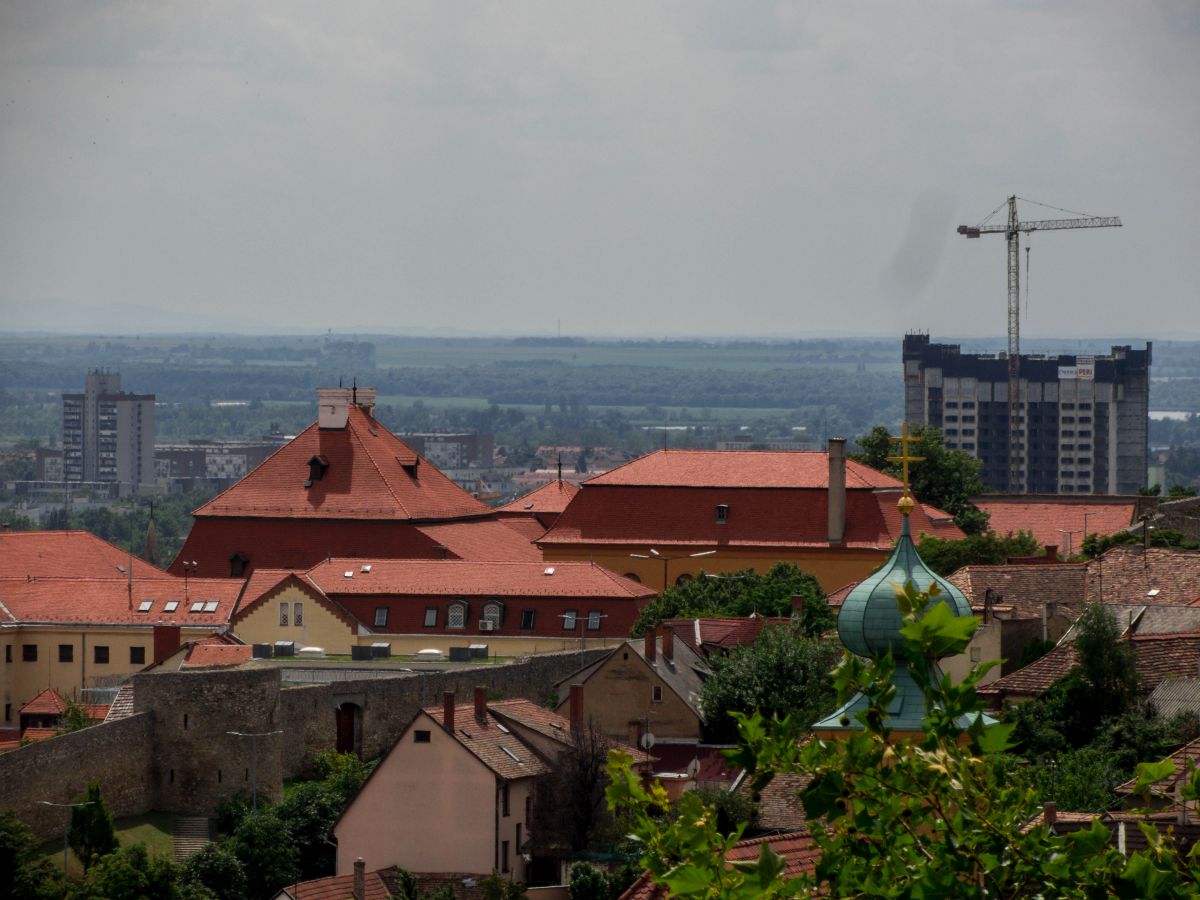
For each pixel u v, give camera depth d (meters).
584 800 156.62
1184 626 162.00
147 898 147.88
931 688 45.00
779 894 43.12
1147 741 130.62
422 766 156.62
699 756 167.62
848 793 43.88
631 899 82.00
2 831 148.88
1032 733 134.12
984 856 42.91
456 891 151.75
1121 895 42.03
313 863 160.75
